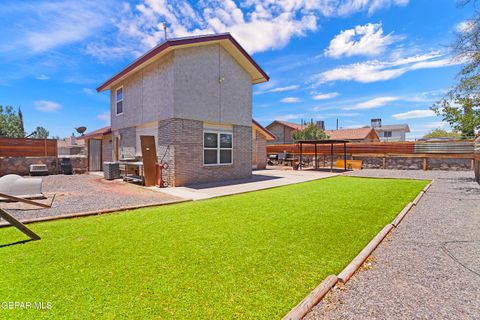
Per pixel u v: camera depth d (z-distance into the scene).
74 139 31.56
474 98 10.77
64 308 2.30
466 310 2.39
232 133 12.27
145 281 2.78
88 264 3.17
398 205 6.76
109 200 7.03
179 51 9.84
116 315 2.21
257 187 9.86
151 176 10.15
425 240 4.28
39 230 4.46
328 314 2.31
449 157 17.64
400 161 19.45
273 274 2.97
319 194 8.46
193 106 10.38
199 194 8.23
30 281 2.75
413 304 2.48
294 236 4.27
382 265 3.33
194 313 2.25
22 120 32.22
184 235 4.27
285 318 2.17
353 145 21.52
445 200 7.73
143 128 11.94
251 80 13.39
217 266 3.15
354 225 4.93
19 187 7.23
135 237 4.16
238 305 2.38
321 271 3.05
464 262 3.43
